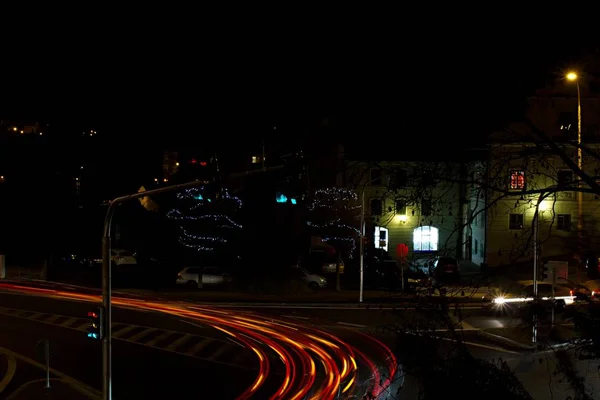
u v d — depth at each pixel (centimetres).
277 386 2273
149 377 2453
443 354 684
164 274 5591
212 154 5000
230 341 3045
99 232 6712
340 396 2036
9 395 2220
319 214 4622
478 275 713
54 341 3070
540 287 2894
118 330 3300
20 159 6675
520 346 2320
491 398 625
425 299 670
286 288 4512
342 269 4950
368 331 3191
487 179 689
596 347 597
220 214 5153
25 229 6350
